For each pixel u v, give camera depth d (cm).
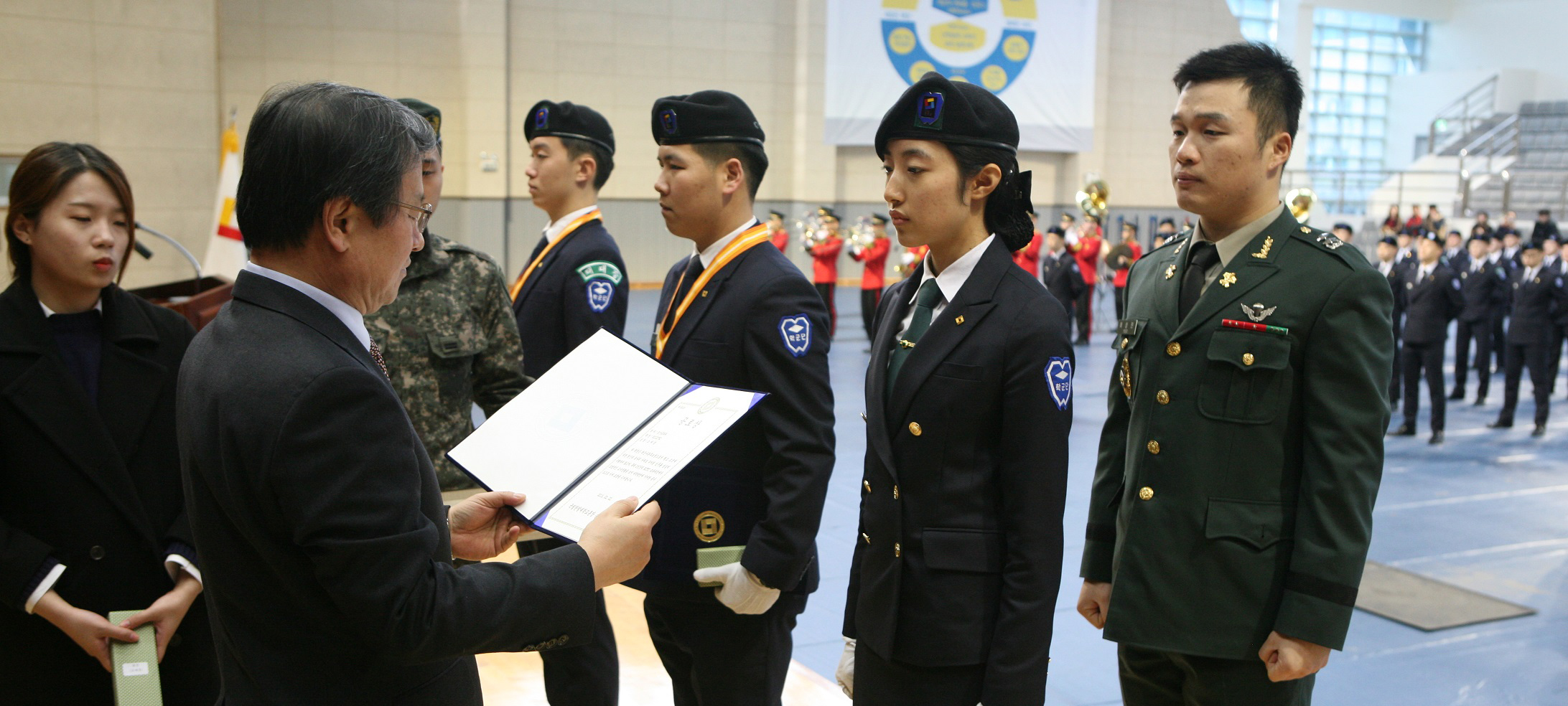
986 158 181
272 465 108
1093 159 2005
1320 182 2456
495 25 1628
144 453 200
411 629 109
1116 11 2028
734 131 228
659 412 147
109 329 201
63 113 1037
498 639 117
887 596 185
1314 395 170
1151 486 184
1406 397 809
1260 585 174
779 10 1830
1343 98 2659
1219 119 176
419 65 1614
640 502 131
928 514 181
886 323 198
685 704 241
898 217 186
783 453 207
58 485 190
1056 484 175
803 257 1866
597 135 302
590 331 290
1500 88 2506
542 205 307
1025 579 173
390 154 117
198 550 122
